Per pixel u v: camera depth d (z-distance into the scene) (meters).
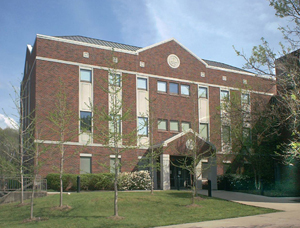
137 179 24.58
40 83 24.64
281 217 14.78
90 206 16.86
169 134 29.30
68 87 25.59
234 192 24.52
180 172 28.34
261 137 27.17
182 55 31.34
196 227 12.88
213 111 31.92
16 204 18.19
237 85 28.98
